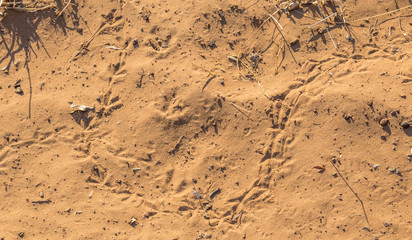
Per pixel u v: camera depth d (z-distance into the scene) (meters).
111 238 4.23
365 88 4.44
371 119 4.29
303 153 4.34
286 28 4.98
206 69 4.80
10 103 4.93
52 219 4.36
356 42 4.81
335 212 4.08
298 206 4.16
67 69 5.05
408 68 4.46
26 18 5.29
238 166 4.42
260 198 4.27
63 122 4.78
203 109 4.61
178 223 4.26
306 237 4.05
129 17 5.21
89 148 4.66
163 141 4.57
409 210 3.96
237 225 4.21
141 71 4.86
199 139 4.56
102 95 4.85
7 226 4.34
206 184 4.39
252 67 4.86
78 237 4.26
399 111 4.25
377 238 3.91
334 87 4.52
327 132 4.36
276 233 4.10
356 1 5.02
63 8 5.30
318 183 4.21
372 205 4.03
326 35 4.89
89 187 4.49
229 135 4.53
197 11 5.10
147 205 4.38
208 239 4.16
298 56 4.83
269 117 4.54
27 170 4.61
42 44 5.21
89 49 5.12
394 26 4.86
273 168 4.36
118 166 4.55
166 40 5.01
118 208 4.37
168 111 4.65
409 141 4.16
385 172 4.11
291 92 4.62
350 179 4.15
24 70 5.10
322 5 5.03
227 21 5.06
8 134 4.78
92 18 5.27
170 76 4.79
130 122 4.68
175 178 4.45
